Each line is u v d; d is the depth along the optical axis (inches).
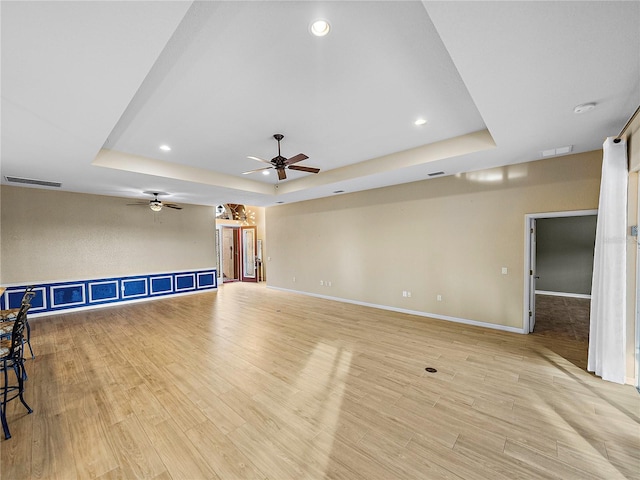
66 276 227.9
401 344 152.8
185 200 281.4
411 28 69.1
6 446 78.9
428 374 119.1
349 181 204.1
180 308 240.8
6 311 145.8
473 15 55.4
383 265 230.4
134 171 165.6
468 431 84.0
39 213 215.9
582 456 74.0
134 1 49.9
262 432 84.6
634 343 108.2
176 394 105.5
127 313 224.7
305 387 109.8
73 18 53.0
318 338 163.8
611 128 112.4
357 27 68.4
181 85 93.9
